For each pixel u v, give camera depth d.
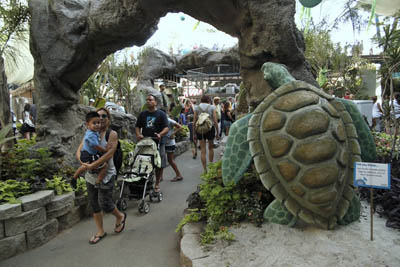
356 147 2.55
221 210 2.72
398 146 4.14
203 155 5.51
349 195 2.49
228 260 2.15
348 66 11.34
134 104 10.60
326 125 2.42
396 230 2.52
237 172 2.75
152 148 4.23
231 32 4.09
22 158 3.95
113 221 3.75
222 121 10.85
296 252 2.20
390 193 2.88
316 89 2.72
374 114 8.16
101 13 3.76
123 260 2.78
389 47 3.85
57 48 4.31
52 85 4.59
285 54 3.53
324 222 2.44
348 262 2.04
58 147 4.52
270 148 2.50
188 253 2.28
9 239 2.84
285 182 2.44
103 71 9.13
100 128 3.03
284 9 3.31
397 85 4.89
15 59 4.82
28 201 3.00
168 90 16.84
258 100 3.95
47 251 2.98
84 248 3.03
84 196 3.83
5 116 4.29
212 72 15.17
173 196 4.67
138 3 3.38
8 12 4.39
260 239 2.43
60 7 4.14
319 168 2.34
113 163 3.22
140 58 12.52
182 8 3.76
